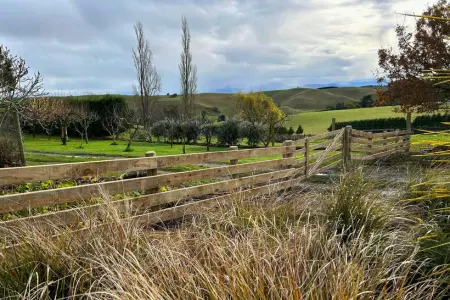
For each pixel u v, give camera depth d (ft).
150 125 93.45
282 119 66.18
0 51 30.12
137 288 5.35
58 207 12.19
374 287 6.13
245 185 16.47
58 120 82.58
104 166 11.19
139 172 22.35
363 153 32.83
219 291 5.57
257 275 5.76
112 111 91.20
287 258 6.45
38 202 9.37
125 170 11.85
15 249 7.23
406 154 31.24
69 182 19.11
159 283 6.03
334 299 5.17
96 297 6.13
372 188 12.03
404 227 9.81
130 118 85.56
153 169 12.87
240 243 7.43
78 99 95.76
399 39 40.93
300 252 6.69
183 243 8.22
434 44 36.14
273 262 6.56
